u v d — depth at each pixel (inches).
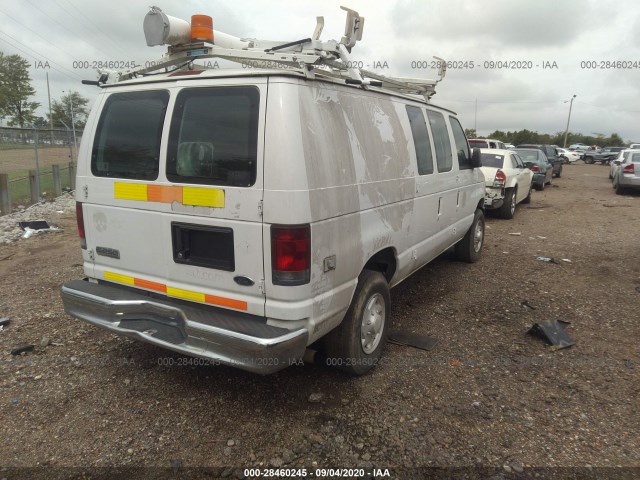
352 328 133.5
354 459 109.0
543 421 123.0
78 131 608.4
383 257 157.5
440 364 152.1
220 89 114.0
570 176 998.4
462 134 226.8
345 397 133.1
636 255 289.1
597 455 110.2
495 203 408.5
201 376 143.9
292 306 109.4
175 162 120.5
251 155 108.7
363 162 131.4
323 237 114.3
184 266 122.7
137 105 129.1
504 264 269.4
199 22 128.0
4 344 162.1
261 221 108.3
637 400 132.4
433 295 216.7
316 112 114.2
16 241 314.2
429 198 179.8
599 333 175.9
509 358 156.6
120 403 129.8
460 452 111.3
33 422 121.3
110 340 166.7
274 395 134.0
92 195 139.3
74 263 260.1
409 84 181.3
